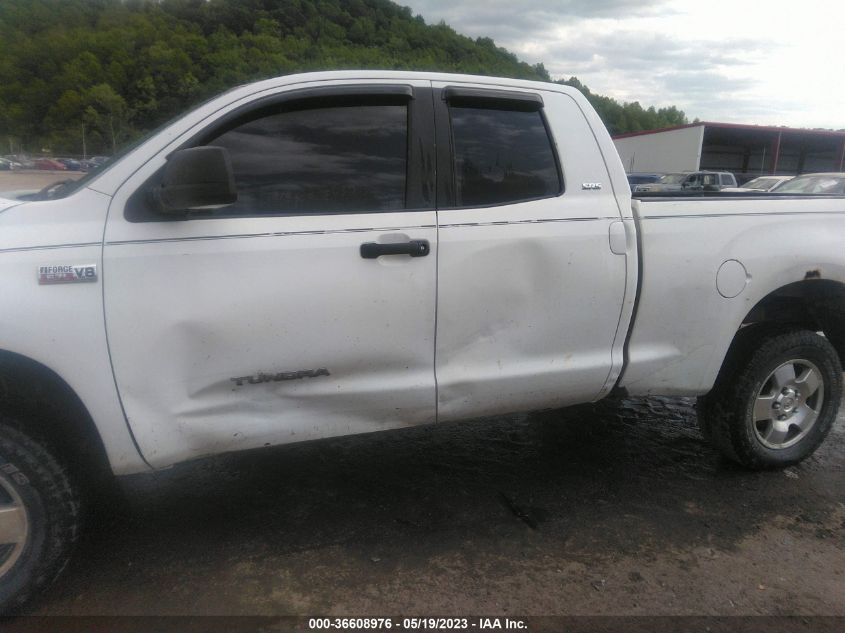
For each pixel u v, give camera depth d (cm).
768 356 327
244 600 245
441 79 280
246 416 253
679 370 316
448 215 270
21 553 230
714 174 2505
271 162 254
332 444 386
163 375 238
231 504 317
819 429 352
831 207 338
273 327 247
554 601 246
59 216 231
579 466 360
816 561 272
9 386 232
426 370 274
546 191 290
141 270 231
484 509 313
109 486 335
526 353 288
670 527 297
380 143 267
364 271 255
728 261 310
